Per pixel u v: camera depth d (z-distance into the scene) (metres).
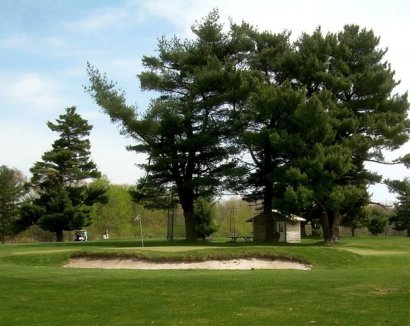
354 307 12.09
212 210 65.50
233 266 25.09
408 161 41.69
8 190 72.25
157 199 49.03
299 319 10.84
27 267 23.80
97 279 18.08
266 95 39.28
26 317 11.73
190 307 12.59
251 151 44.16
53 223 61.69
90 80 44.84
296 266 25.58
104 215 91.81
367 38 43.16
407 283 15.95
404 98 42.66
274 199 37.22
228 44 46.88
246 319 10.98
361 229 87.88
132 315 11.74
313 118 37.12
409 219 68.56
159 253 26.33
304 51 43.34
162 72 47.31
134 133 44.97
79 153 65.31
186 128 44.62
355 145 39.09
